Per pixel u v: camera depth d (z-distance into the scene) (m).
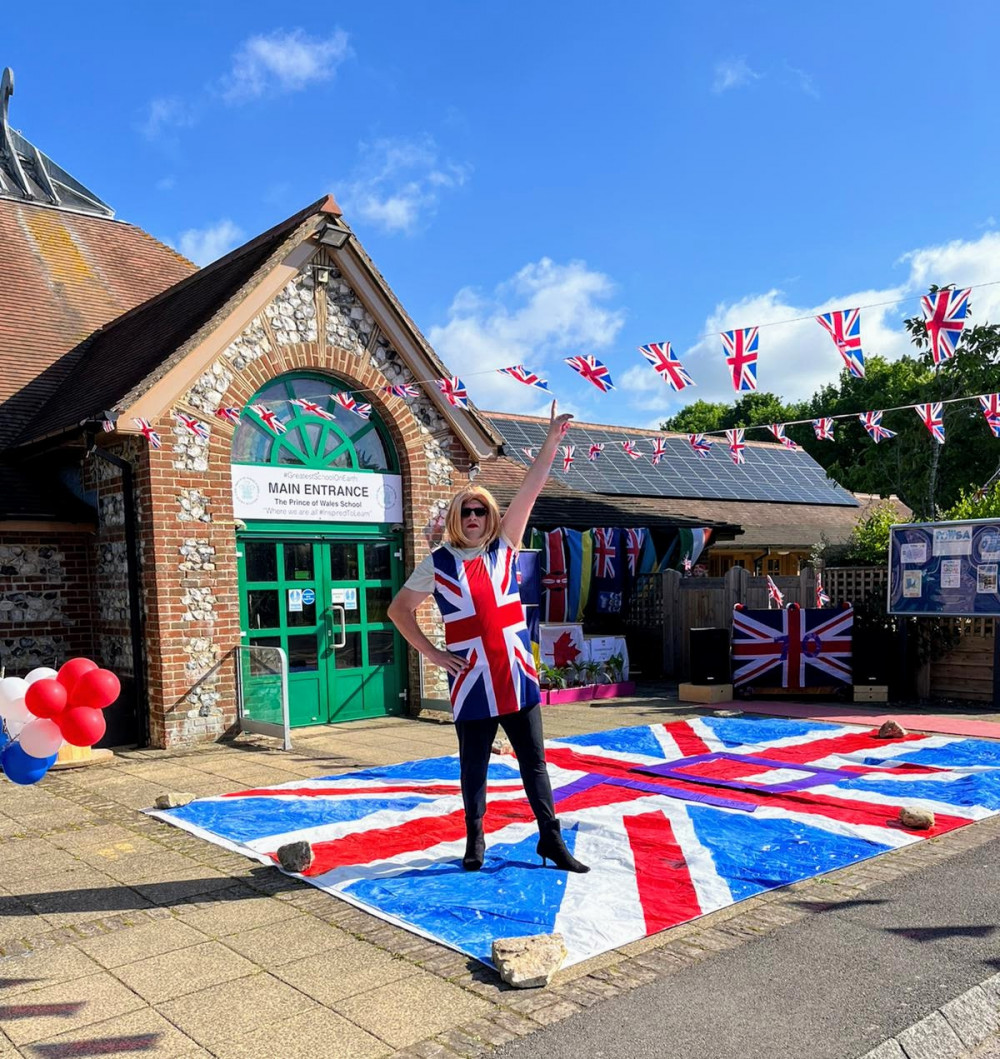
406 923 4.40
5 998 3.72
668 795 6.85
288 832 6.00
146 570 9.13
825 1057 3.17
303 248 10.09
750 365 6.22
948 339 5.57
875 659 11.53
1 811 6.82
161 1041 3.35
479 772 5.11
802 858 5.32
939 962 3.92
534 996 3.66
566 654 12.92
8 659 9.67
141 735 9.34
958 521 10.97
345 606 10.76
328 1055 3.24
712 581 13.77
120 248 14.90
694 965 3.92
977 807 6.34
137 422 8.79
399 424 11.01
